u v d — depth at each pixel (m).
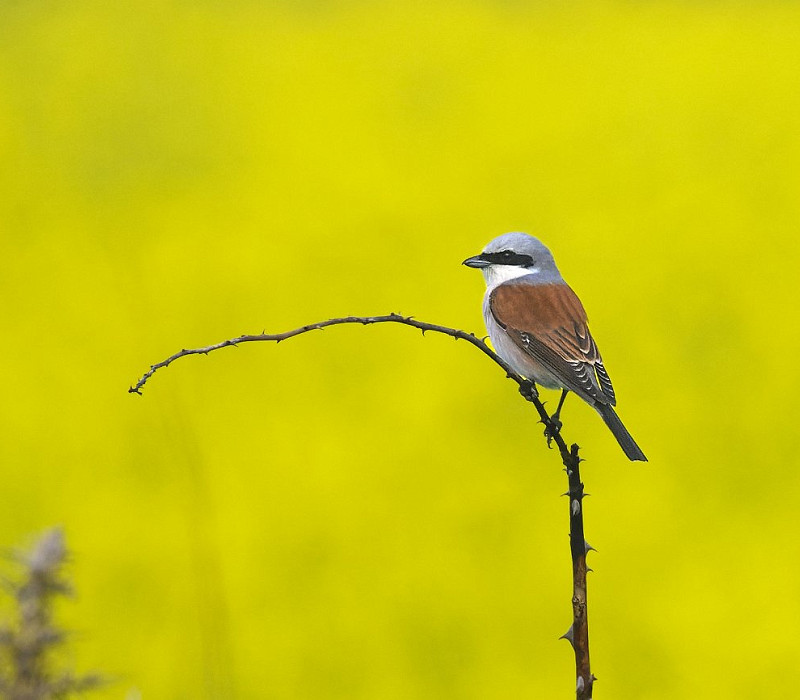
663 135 19.81
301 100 20.86
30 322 14.55
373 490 11.95
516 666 10.05
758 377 13.48
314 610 10.55
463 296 15.56
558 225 17.38
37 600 1.72
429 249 16.62
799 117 20.05
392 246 16.48
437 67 22.47
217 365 13.93
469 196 18.02
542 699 9.81
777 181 18.14
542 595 10.73
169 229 16.92
